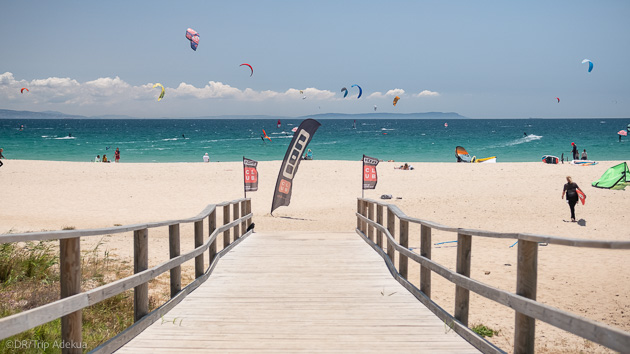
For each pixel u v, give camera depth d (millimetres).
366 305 6227
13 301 6348
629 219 18766
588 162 38188
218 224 19891
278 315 5785
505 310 8773
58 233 3373
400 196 25219
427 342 4770
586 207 21047
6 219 19281
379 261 9375
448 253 13766
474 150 68188
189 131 143500
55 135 111188
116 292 4312
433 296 9453
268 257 9852
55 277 8180
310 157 46906
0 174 31766
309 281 7668
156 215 21484
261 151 66312
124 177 31641
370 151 68562
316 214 21781
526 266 3691
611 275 10898
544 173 31781
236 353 4469
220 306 6184
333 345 4703
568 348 6922
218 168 35719
